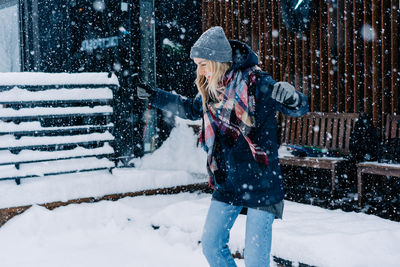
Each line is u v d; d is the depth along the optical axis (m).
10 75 4.80
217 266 2.35
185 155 6.43
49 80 5.03
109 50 6.00
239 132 2.23
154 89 2.69
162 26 6.98
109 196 4.96
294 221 3.68
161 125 6.79
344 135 5.19
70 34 6.26
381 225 3.44
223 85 2.26
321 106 5.72
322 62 5.71
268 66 6.50
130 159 5.96
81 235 4.28
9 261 3.65
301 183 5.53
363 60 5.32
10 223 4.33
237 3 7.02
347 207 4.28
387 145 4.42
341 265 2.87
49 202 4.63
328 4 5.56
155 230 4.34
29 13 6.45
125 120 5.95
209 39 2.20
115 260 3.66
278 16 6.27
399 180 4.60
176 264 3.55
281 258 3.26
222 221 2.31
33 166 4.88
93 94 5.35
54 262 3.61
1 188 4.53
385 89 5.01
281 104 2.18
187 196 5.36
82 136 5.26
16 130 4.77
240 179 2.24
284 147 5.88
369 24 5.17
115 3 6.04
